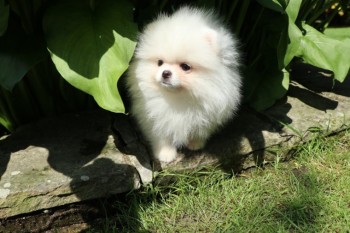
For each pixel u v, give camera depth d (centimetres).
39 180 96
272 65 114
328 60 111
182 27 94
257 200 103
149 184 100
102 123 108
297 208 102
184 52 92
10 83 94
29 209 95
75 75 92
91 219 100
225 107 97
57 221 98
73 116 110
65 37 94
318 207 102
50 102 110
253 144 108
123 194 100
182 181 103
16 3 97
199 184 104
